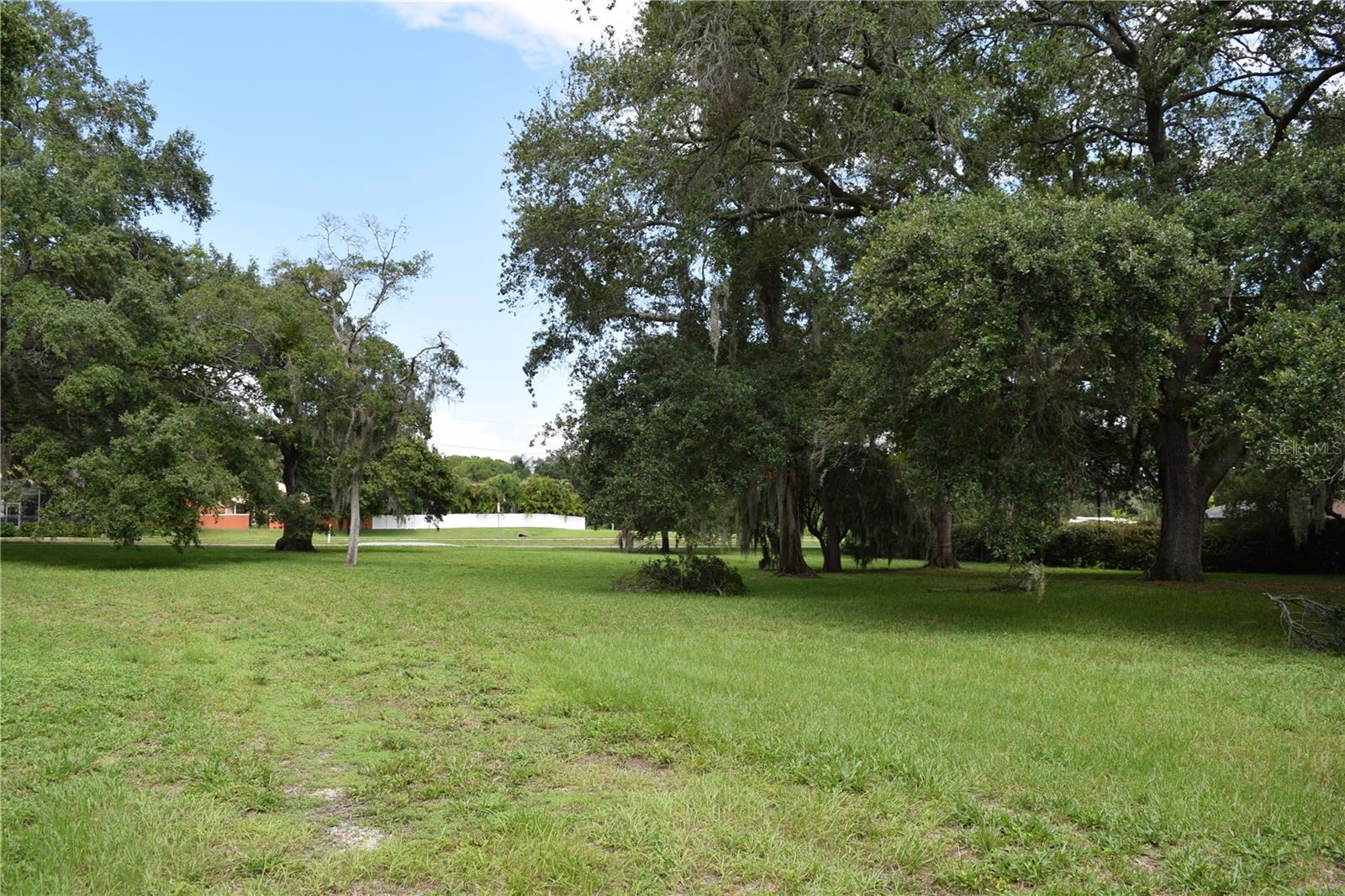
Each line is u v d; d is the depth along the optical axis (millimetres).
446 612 14398
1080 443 15094
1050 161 20734
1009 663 9492
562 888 3682
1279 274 13398
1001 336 11438
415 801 4797
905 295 12406
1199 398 14352
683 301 23484
